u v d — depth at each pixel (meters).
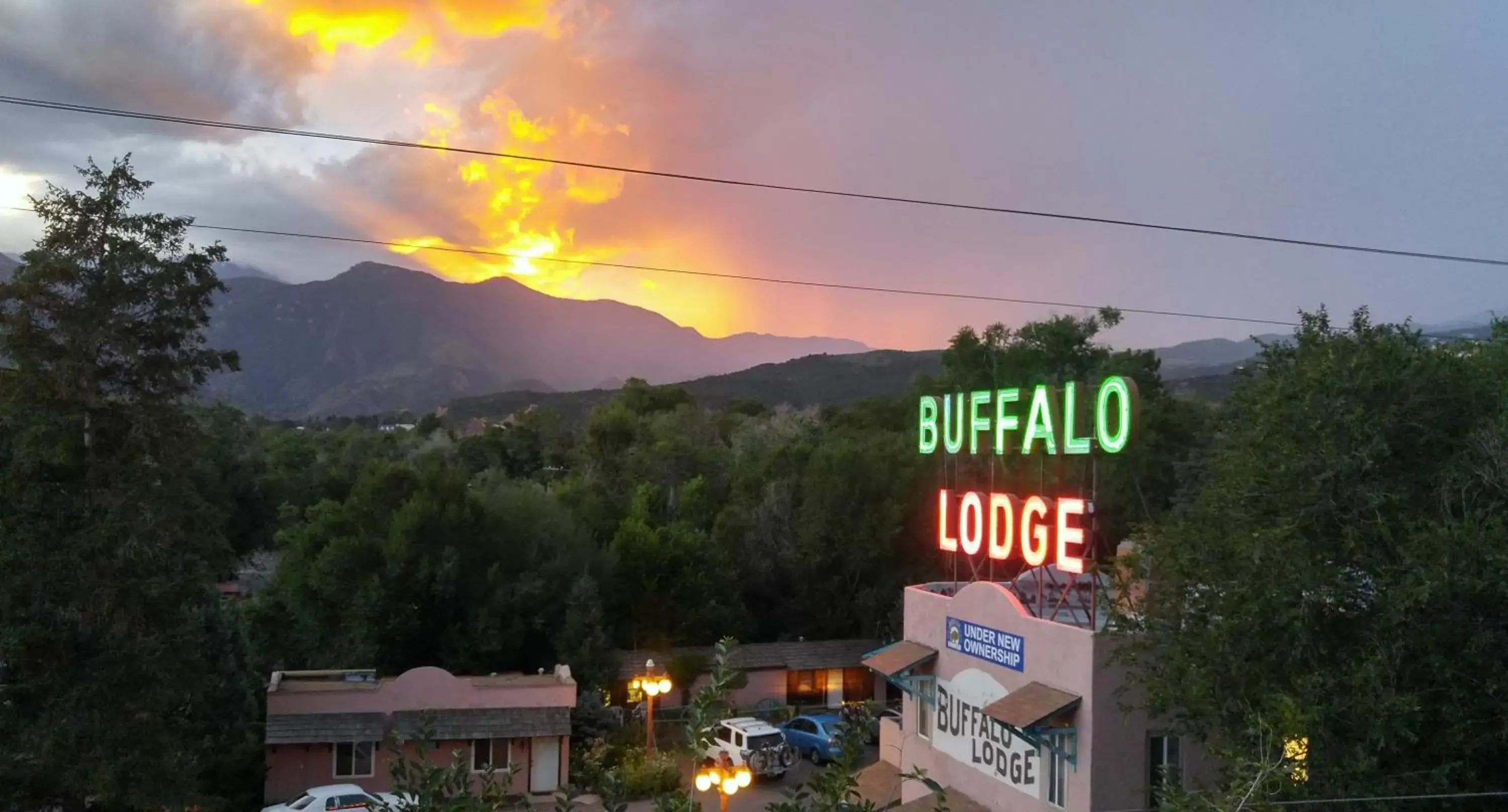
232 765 31.86
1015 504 24.69
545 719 35.91
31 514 22.23
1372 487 16.88
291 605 44.16
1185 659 18.11
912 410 69.38
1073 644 21.23
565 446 91.94
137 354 23.97
